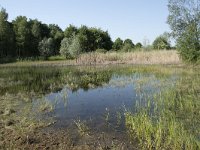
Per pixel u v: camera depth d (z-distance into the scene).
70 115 14.87
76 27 103.00
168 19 40.06
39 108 16.25
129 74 34.94
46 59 80.25
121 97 19.56
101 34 98.44
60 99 19.12
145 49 69.19
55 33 105.19
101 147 10.31
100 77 32.22
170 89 21.17
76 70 43.22
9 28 80.75
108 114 14.75
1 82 28.58
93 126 12.88
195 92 19.97
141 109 15.65
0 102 18.19
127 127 12.64
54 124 13.30
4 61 72.69
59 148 10.25
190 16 38.69
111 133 11.88
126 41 116.00
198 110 15.06
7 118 14.23
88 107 16.64
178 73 33.28
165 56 54.44
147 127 11.41
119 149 10.17
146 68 43.25
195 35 38.22
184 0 38.91
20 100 18.88
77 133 11.94
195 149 9.93
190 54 38.62
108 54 61.31
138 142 10.83
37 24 93.38
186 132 11.45
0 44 78.31
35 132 12.05
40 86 25.59
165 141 10.59
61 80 29.78
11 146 10.36
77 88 24.16
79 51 70.44
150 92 21.09
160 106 16.19
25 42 86.56
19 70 45.44
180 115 14.20
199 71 34.66
